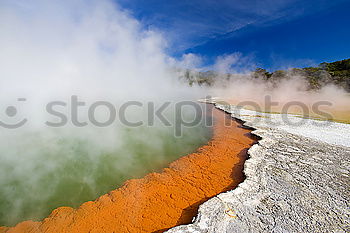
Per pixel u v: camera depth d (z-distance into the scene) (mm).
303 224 4594
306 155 8375
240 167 7734
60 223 4973
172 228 4418
